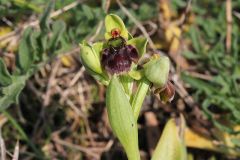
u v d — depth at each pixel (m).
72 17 0.27
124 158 0.26
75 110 0.27
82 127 0.27
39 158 0.25
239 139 0.24
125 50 0.17
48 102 0.27
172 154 0.21
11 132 0.26
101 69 0.17
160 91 0.18
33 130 0.26
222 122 0.26
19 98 0.27
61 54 0.25
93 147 0.27
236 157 0.26
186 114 0.27
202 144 0.26
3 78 0.21
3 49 0.27
